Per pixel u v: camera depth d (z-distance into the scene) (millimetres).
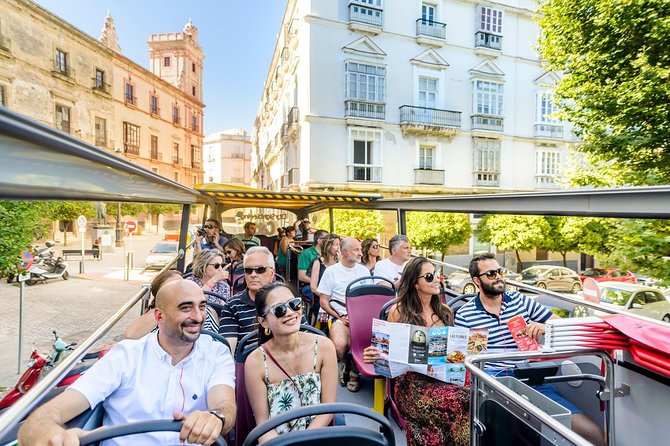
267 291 2035
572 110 7387
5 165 760
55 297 12961
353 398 3553
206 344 1993
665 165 6055
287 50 21484
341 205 6887
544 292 3152
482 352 2496
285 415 1269
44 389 1344
